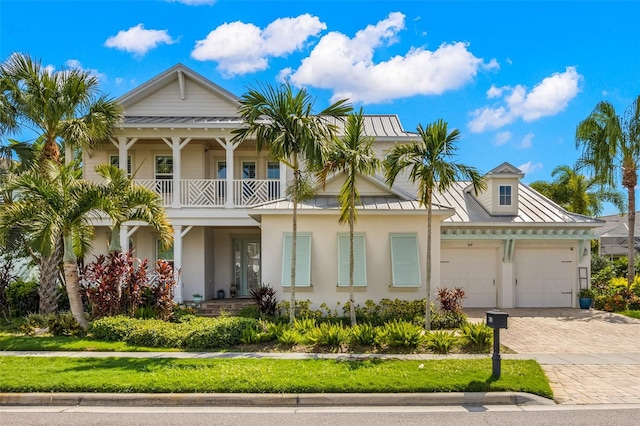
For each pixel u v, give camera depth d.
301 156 11.98
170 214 16.34
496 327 7.77
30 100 12.70
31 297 14.89
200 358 8.98
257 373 7.78
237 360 8.79
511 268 16.84
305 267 13.89
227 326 10.42
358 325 11.57
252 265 18.80
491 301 16.97
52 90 12.81
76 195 11.25
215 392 7.05
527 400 6.98
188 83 18.05
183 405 6.87
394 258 14.02
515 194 17.34
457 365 8.41
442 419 6.21
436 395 6.98
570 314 15.26
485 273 17.05
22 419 6.23
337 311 13.95
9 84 12.71
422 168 11.33
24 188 11.05
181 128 16.30
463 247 17.05
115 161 18.25
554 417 6.27
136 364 8.41
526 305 16.98
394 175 11.62
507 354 9.63
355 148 11.52
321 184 14.74
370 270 14.21
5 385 7.15
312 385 7.20
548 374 8.27
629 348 10.31
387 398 6.94
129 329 10.69
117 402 6.89
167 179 17.59
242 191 16.83
